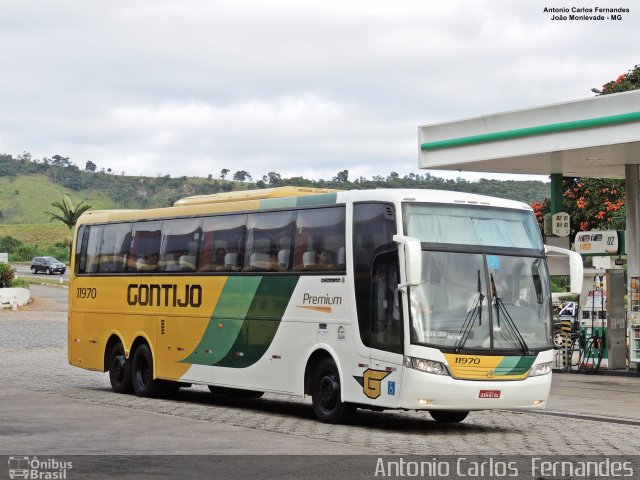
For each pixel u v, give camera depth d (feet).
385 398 51.11
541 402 52.49
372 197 53.67
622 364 86.22
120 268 74.28
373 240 52.95
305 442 46.37
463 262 51.96
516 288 52.95
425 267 51.08
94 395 71.10
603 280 90.02
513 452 44.27
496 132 84.79
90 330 77.15
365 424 55.57
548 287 54.19
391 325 51.08
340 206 55.72
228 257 63.82
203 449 43.68
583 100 77.71
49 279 284.61
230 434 49.19
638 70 120.67
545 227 93.71
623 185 119.75
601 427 54.80
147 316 71.05
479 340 51.03
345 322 54.03
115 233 75.66
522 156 83.51
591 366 86.99
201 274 65.98
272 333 59.47
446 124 89.15
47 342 125.49
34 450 42.70
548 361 52.90
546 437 50.29
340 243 55.21
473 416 60.80
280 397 75.15
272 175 602.03
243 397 74.43
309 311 56.70
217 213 65.57
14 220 628.28
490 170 93.86
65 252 392.47
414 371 49.78
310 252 57.26
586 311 88.22
